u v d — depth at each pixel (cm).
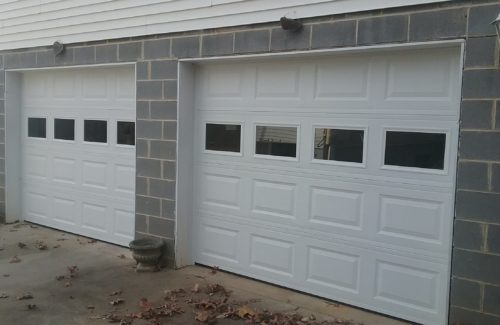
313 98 480
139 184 598
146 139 588
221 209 554
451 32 380
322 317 439
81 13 645
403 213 431
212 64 550
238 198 539
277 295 491
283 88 500
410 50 418
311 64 479
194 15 535
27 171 780
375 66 440
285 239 506
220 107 548
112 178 664
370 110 445
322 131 477
